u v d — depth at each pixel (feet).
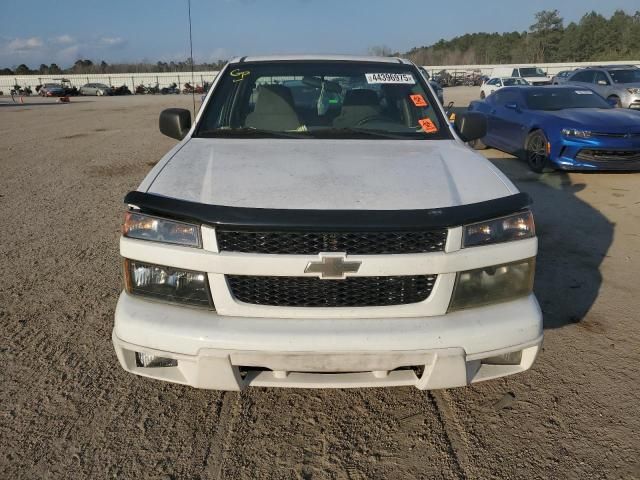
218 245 6.25
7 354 9.40
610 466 6.81
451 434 7.44
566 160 23.31
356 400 8.20
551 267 13.33
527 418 7.75
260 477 6.67
